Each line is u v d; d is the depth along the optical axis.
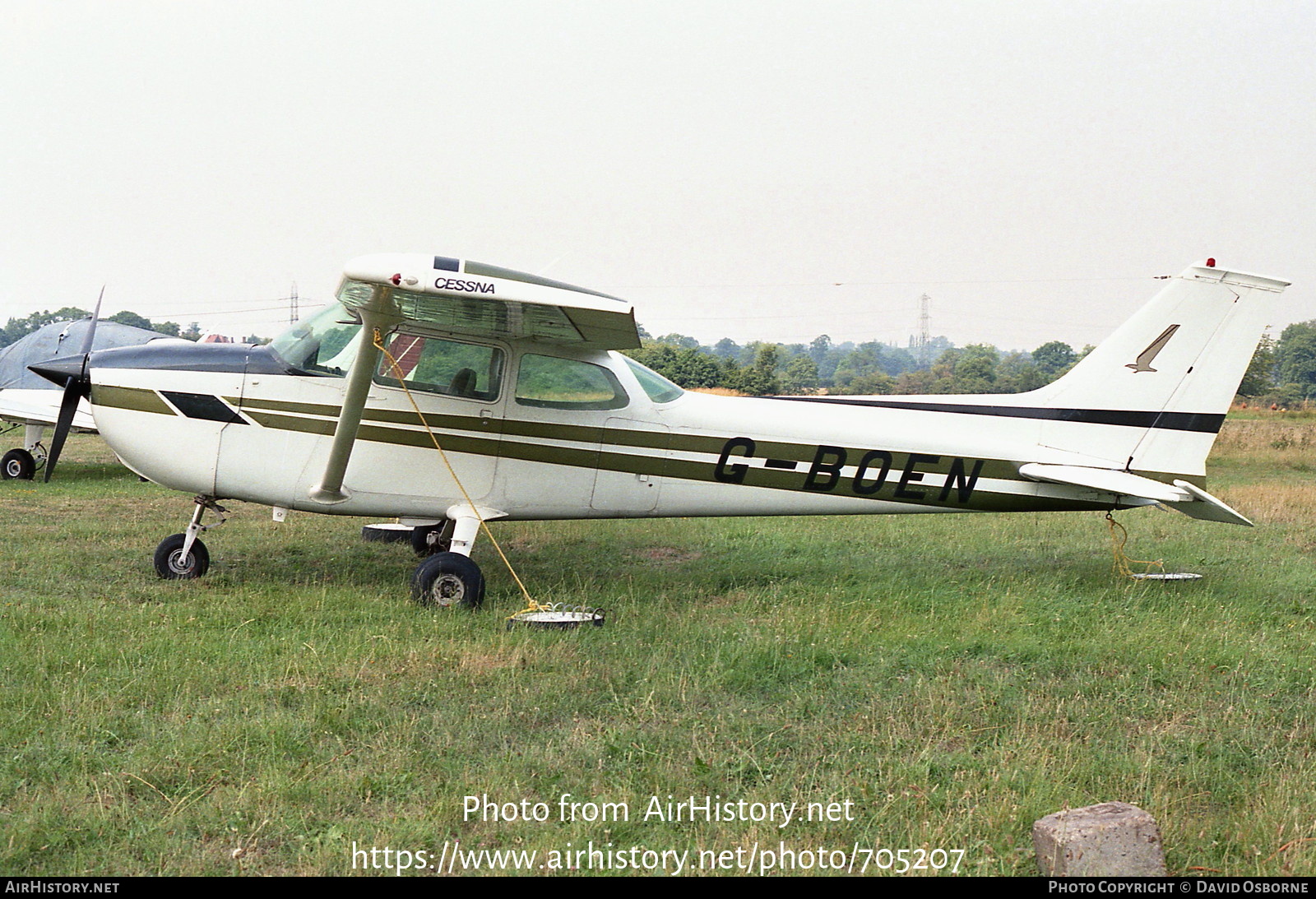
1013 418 7.27
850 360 91.88
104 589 6.51
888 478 7.18
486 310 5.67
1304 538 9.42
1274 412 37.69
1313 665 5.30
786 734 4.23
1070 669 5.26
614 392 6.82
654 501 6.99
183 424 6.51
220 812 3.38
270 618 5.79
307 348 6.54
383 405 6.54
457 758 3.90
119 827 3.29
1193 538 9.35
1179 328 7.20
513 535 9.32
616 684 4.77
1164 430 7.26
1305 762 4.02
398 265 5.10
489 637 5.51
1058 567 7.94
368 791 3.54
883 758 3.96
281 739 3.92
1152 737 4.22
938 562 8.21
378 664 4.94
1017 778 3.72
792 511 7.19
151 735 3.98
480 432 6.64
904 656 5.36
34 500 10.78
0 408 12.35
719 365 39.16
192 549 6.90
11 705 4.22
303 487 6.57
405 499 6.65
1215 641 5.67
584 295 5.32
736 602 6.71
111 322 14.88
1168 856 3.23
